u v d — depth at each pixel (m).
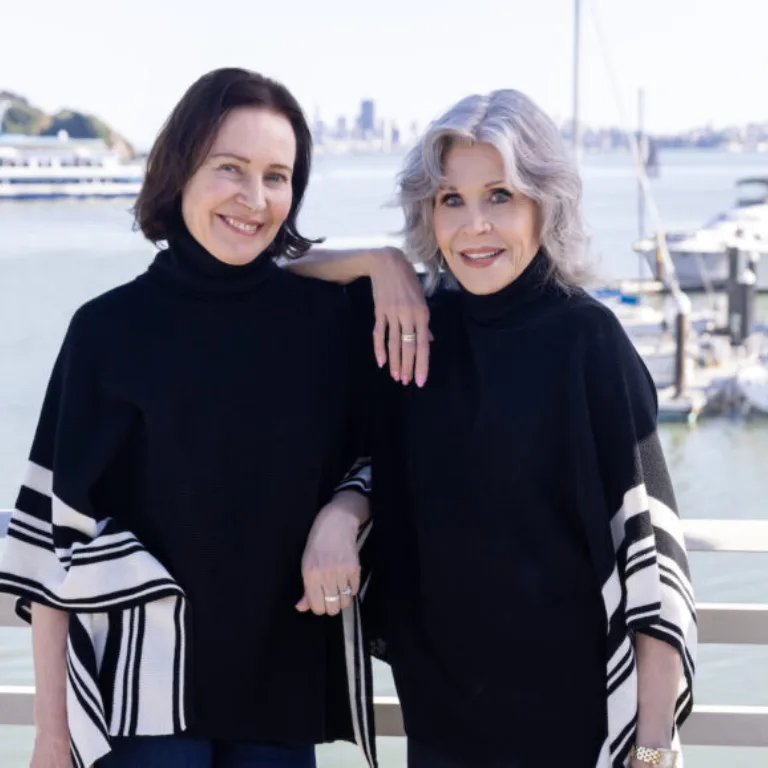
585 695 1.86
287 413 1.94
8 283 34.97
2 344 25.23
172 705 1.87
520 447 1.84
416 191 1.92
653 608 1.75
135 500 1.95
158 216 1.92
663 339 21.00
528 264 1.90
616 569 1.79
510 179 1.82
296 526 1.97
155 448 1.91
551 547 1.85
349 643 2.03
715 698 7.09
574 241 1.88
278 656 1.97
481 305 1.91
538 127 1.85
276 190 1.90
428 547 1.92
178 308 1.92
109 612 1.90
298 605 1.95
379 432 2.01
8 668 7.30
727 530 2.24
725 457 17.14
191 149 1.85
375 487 2.00
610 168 142.00
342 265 2.04
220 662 1.93
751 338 21.27
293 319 1.97
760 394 19.02
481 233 1.85
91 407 1.91
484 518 1.87
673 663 1.78
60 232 49.16
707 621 2.24
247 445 1.92
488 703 1.89
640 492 1.79
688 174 144.38
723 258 28.59
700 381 19.52
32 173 59.22
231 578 1.92
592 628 1.86
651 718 1.78
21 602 1.97
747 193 96.88
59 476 1.89
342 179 124.19
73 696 1.86
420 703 1.96
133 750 1.91
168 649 1.88
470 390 1.90
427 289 2.03
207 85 1.87
